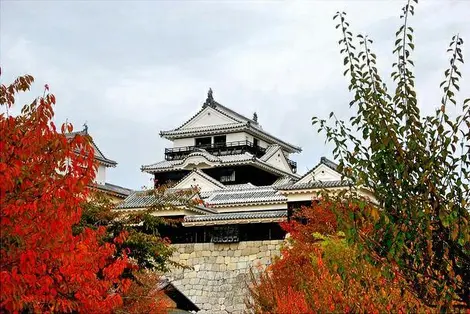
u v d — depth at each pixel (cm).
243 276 4334
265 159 6581
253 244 4391
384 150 825
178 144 7181
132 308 1711
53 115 952
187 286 4462
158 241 2031
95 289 1055
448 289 823
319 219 2689
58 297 1035
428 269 838
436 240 816
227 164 6294
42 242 896
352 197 867
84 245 1023
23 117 961
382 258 846
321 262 1295
